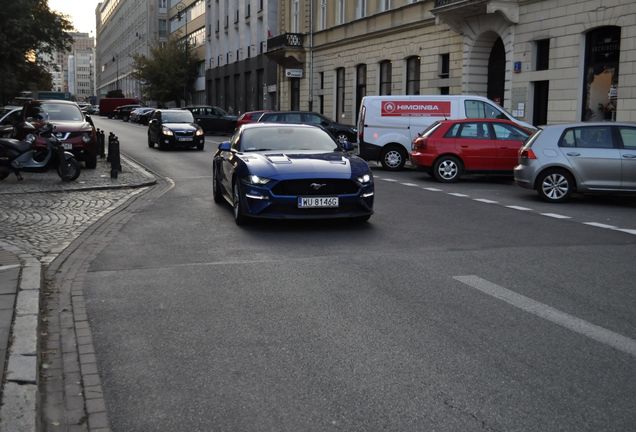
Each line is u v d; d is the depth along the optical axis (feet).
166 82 249.75
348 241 29.37
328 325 17.94
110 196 44.80
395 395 13.61
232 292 21.18
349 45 125.90
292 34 143.23
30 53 118.32
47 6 114.73
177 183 53.36
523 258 25.94
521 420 12.50
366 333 17.30
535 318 18.45
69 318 18.74
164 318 18.66
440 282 22.25
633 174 41.70
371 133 66.95
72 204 40.68
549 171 43.01
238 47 208.44
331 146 36.73
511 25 82.38
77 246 28.30
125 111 241.76
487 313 18.89
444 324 17.97
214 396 13.67
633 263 25.14
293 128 37.78
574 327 17.69
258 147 36.01
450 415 12.71
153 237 30.42
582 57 73.26
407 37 106.22
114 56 508.94
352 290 21.31
